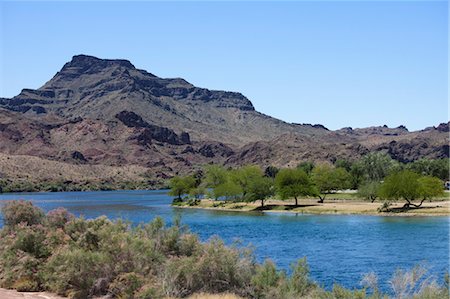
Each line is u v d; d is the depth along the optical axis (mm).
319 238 66125
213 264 25609
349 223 87000
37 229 30453
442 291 22391
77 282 24828
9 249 28672
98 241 28328
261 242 62188
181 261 25688
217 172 154125
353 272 41906
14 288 25953
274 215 108625
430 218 92688
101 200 191875
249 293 25141
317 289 25406
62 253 26266
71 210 128375
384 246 58094
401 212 102375
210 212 121062
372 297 24203
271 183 129500
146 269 25578
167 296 23391
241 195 144000
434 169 191750
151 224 30375
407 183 104062
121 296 23609
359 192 132500
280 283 25469
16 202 33594
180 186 158875
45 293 24719
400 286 23469
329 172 152250
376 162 190000
